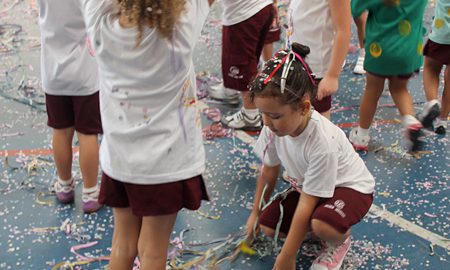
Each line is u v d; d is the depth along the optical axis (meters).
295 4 2.75
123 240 2.07
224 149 3.18
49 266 2.34
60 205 2.72
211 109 3.60
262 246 2.43
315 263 2.26
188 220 2.60
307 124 2.06
